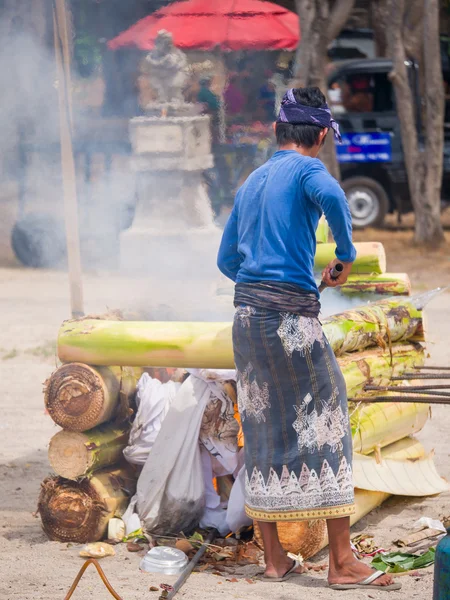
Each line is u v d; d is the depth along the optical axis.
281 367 8.47
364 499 10.63
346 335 10.30
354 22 48.66
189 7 36.09
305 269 8.48
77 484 10.04
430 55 34.88
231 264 9.18
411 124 36.34
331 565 8.77
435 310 25.09
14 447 14.26
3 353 20.84
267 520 8.70
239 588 8.64
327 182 8.23
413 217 43.78
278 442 8.60
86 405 9.82
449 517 10.82
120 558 9.59
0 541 10.16
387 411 11.12
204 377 10.03
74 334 9.93
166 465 9.95
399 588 8.60
